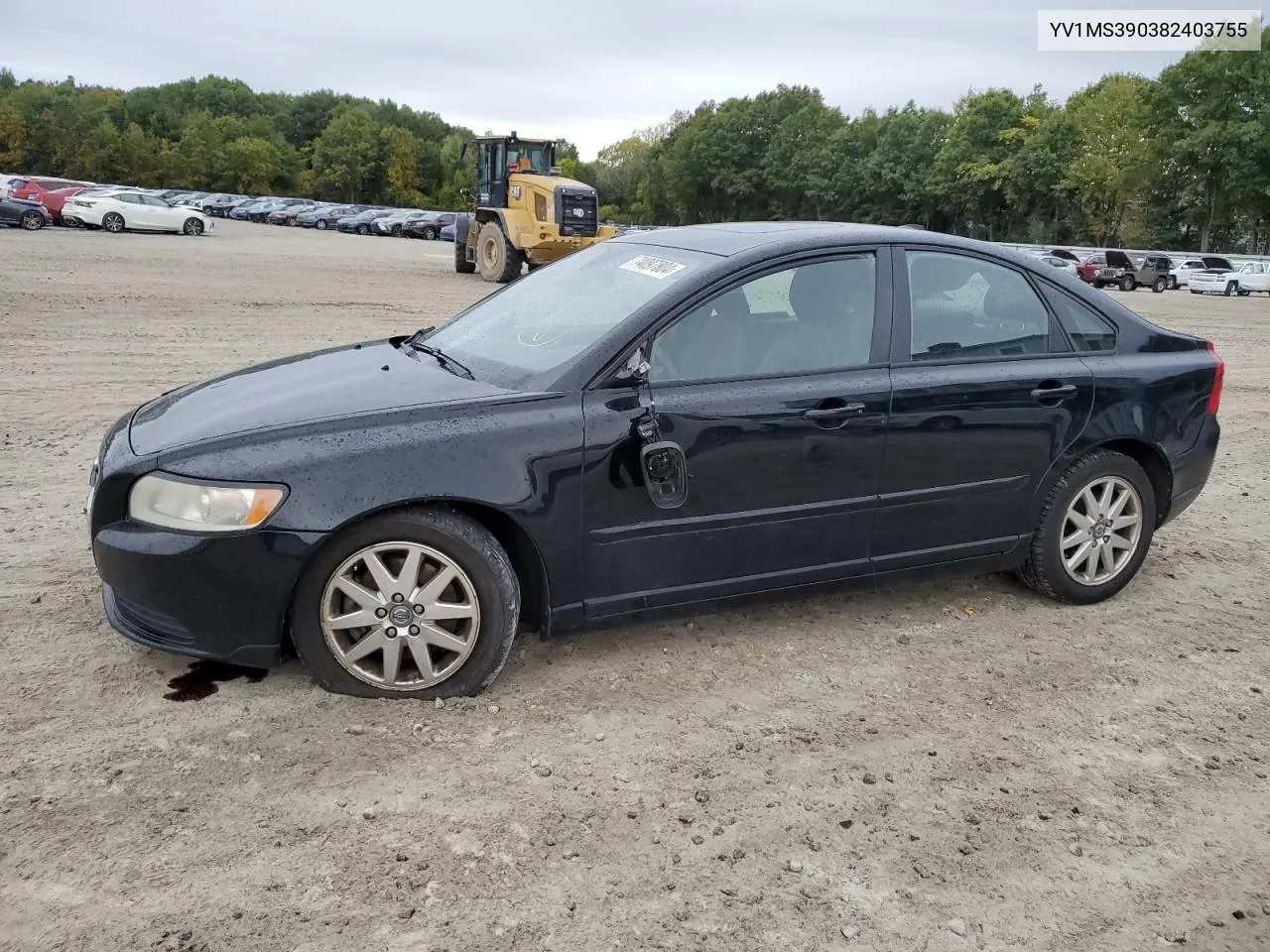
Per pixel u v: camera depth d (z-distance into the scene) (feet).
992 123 241.55
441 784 9.77
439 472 10.73
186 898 8.05
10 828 8.74
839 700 11.93
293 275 74.74
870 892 8.64
